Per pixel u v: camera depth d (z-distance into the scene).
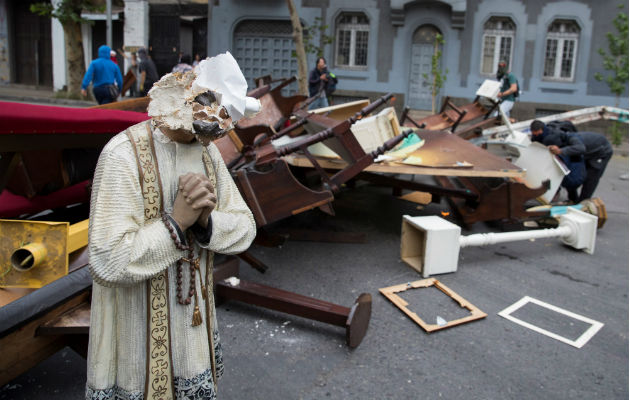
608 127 13.82
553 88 14.20
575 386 2.57
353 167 3.55
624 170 9.44
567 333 3.12
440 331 3.05
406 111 6.88
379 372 2.59
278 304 2.90
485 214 4.92
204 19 17.28
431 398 2.41
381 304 3.37
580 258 4.49
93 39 17.52
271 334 2.89
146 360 1.39
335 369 2.59
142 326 1.39
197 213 1.33
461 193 5.08
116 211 1.27
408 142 4.88
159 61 16.69
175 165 1.40
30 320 1.99
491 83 7.12
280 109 4.89
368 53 14.95
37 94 16.33
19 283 2.03
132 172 1.31
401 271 3.94
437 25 14.42
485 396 2.45
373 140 4.29
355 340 2.76
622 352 2.93
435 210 5.74
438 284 3.69
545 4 13.83
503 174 4.61
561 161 5.35
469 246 4.48
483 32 14.38
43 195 2.86
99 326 1.40
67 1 14.02
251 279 3.63
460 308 3.37
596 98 14.05
